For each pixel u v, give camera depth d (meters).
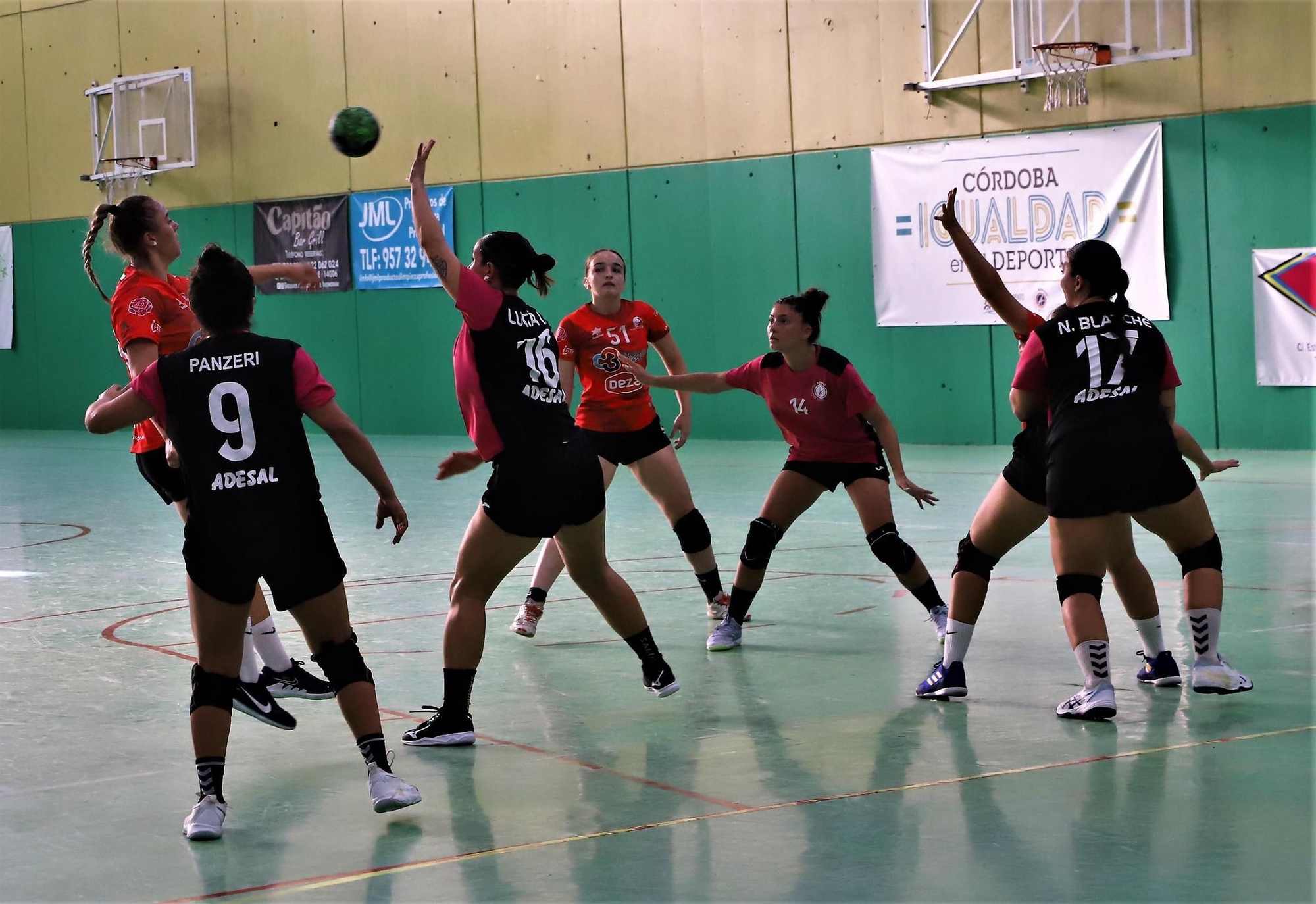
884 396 15.64
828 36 15.54
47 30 21.55
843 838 3.72
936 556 8.43
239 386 3.92
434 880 3.51
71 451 17.98
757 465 13.90
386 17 18.55
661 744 4.73
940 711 5.06
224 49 19.95
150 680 5.84
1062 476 4.75
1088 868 3.44
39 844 3.85
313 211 19.47
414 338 18.84
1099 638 4.81
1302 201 13.06
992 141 14.58
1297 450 13.30
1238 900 3.21
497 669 5.95
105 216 5.07
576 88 17.25
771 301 16.23
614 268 6.84
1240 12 13.19
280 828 3.96
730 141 16.28
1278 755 4.35
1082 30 13.84
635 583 7.96
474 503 11.70
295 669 5.37
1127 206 13.91
